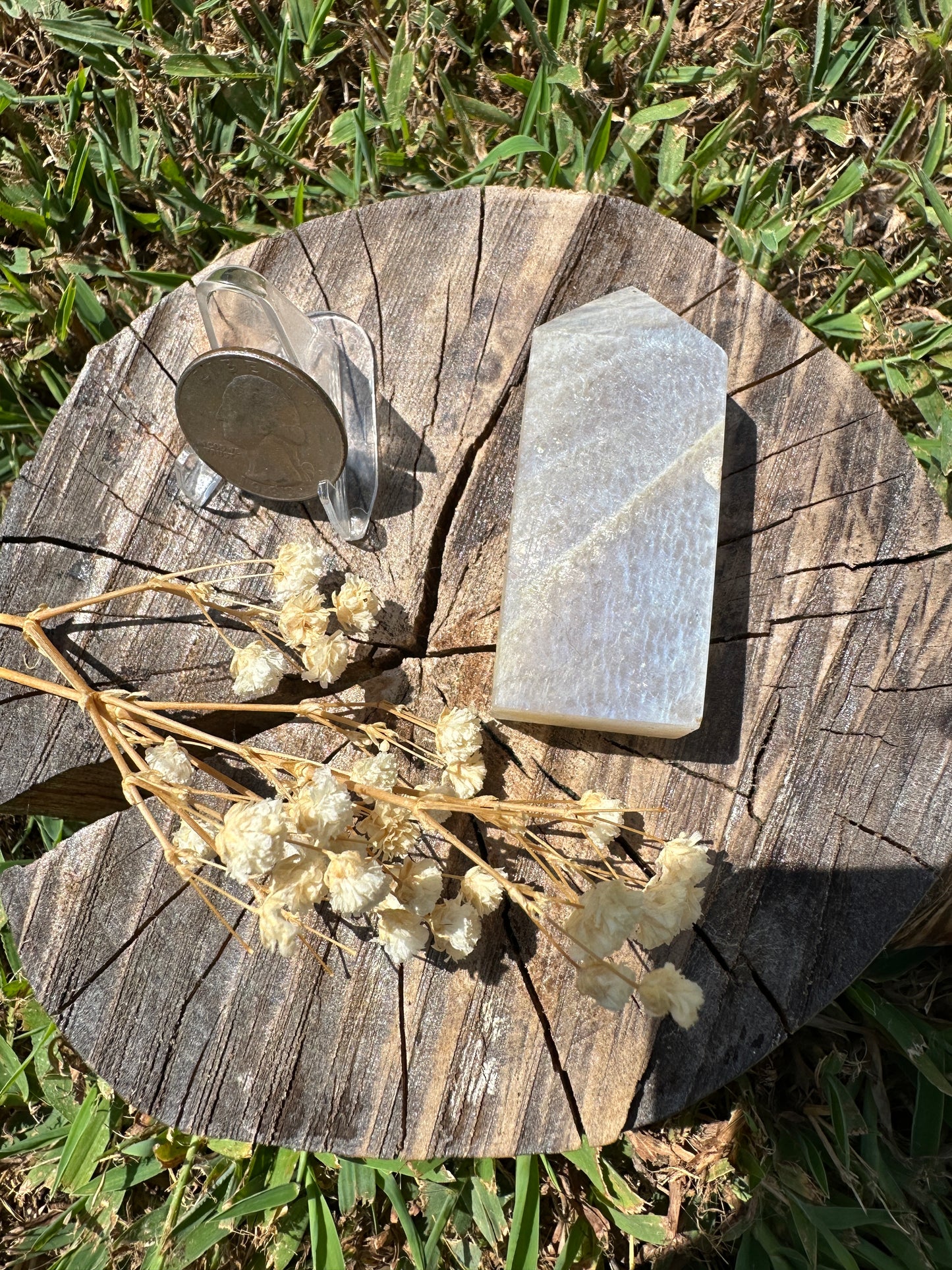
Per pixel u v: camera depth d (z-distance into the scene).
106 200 0.24
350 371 0.16
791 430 0.15
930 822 0.14
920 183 0.21
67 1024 0.14
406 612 0.15
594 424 0.14
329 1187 0.18
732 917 0.14
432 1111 0.14
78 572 0.15
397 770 0.13
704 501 0.14
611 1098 0.13
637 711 0.13
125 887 0.14
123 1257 0.18
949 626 0.14
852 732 0.14
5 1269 0.19
